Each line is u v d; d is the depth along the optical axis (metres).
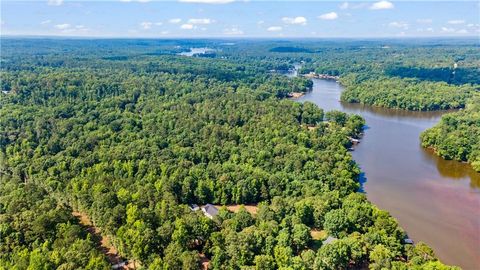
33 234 125.69
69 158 193.88
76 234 126.56
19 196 150.12
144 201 146.00
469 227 152.38
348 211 141.75
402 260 124.75
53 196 165.25
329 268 115.12
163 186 161.25
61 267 105.44
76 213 158.12
